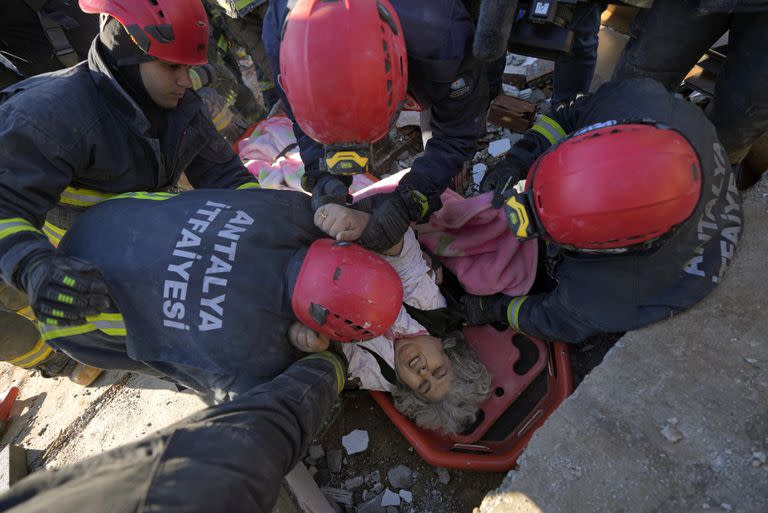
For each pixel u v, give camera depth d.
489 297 2.20
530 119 2.94
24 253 1.40
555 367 2.09
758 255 1.54
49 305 1.33
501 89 2.89
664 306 1.53
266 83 3.08
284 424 1.24
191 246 1.50
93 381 2.65
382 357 2.04
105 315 1.58
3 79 2.93
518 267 2.14
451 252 2.26
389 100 1.42
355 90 1.34
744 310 1.47
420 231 2.33
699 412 1.33
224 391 1.58
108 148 1.73
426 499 2.01
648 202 1.29
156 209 1.60
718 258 1.54
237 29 2.77
